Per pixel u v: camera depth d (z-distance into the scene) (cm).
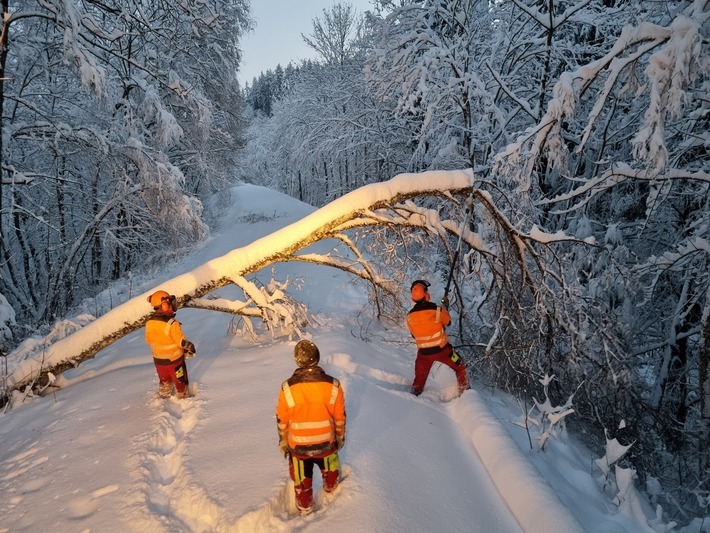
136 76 1334
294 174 4134
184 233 1562
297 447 314
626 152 1104
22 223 1470
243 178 6209
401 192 676
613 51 626
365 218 718
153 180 1202
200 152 1900
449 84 1127
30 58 1198
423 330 539
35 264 1622
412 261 796
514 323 705
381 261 813
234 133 2298
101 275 1725
